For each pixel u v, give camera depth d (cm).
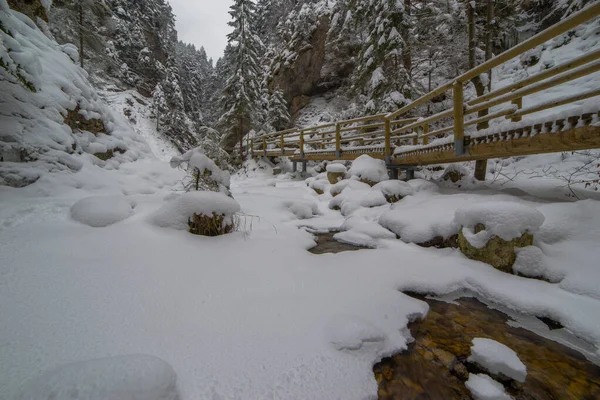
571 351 164
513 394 134
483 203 275
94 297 171
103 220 296
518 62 1079
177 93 2502
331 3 1791
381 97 1045
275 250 300
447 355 161
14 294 163
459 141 415
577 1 938
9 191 335
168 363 125
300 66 1831
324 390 121
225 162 733
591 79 758
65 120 503
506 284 231
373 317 184
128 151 627
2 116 394
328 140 1185
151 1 3030
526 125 306
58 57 584
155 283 198
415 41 1030
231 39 1728
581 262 224
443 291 234
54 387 95
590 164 555
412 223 363
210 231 323
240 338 149
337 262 282
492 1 715
